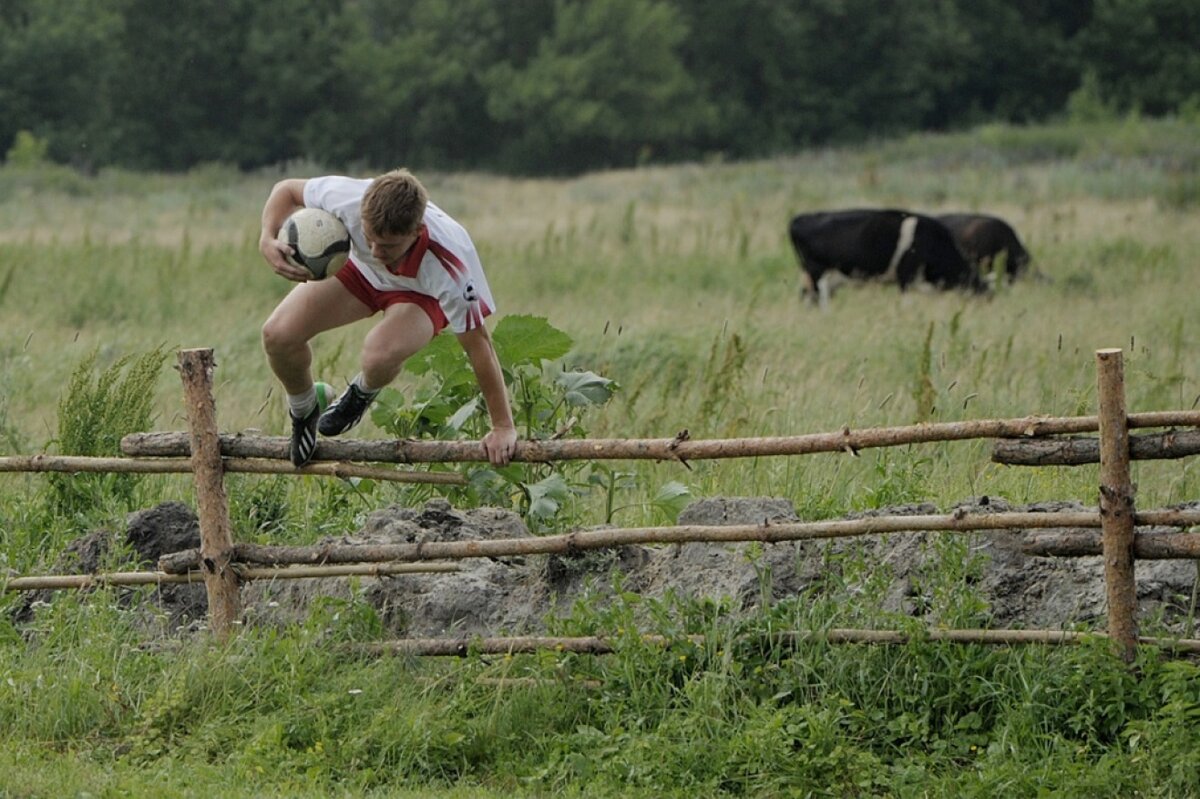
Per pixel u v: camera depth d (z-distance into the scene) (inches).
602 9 6018.7
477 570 598.2
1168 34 6574.8
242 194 4082.2
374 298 528.7
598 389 623.2
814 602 551.8
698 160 6200.8
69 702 518.3
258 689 526.9
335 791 475.2
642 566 601.0
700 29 6427.2
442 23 6220.5
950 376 971.9
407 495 674.8
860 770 477.4
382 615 577.9
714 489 733.3
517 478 578.6
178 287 1551.4
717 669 522.3
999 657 520.1
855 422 837.2
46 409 970.1
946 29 6417.3
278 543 658.2
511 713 515.2
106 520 683.4
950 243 1786.4
